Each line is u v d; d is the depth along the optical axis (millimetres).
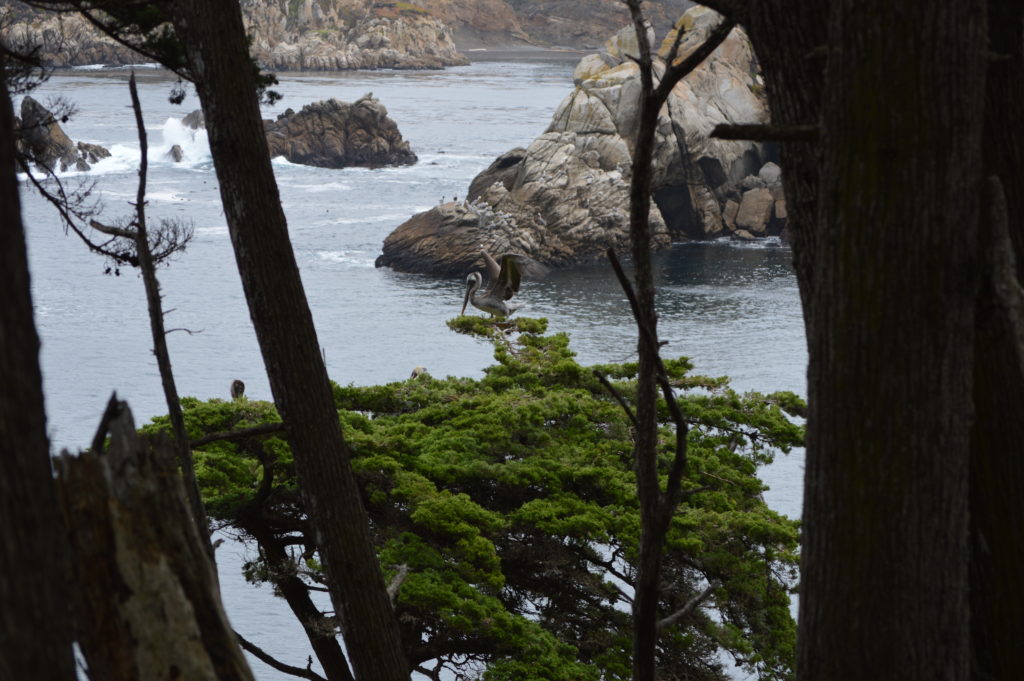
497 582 22359
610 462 27750
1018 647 8281
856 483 6746
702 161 149625
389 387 31641
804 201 8469
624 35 150250
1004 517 8203
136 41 16812
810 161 8375
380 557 22812
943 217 6520
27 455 3748
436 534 23844
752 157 156250
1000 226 6922
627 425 29156
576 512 24594
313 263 133750
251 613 49031
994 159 8734
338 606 15016
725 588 23484
